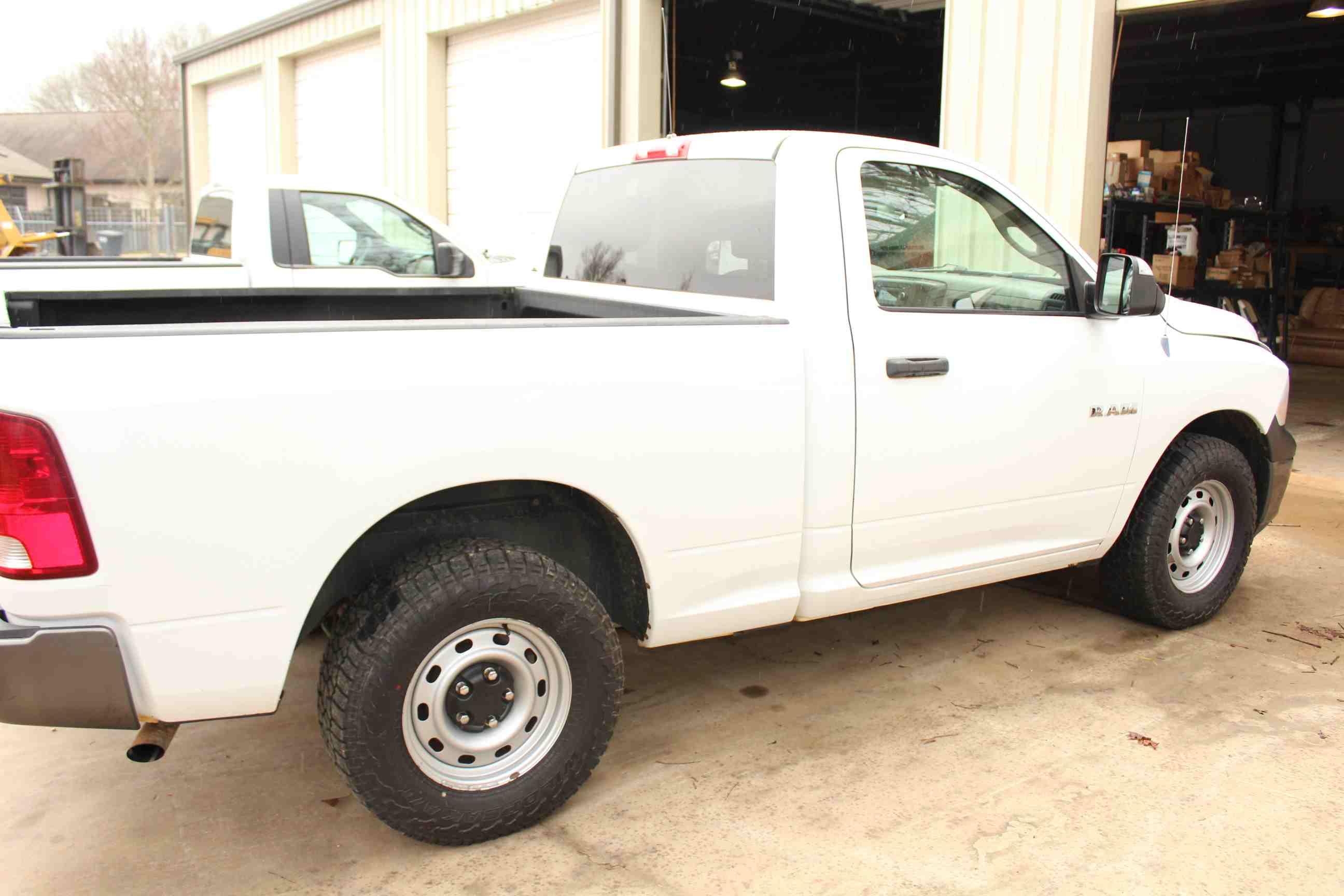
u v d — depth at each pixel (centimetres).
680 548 303
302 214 661
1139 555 425
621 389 283
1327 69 1395
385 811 267
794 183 327
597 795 313
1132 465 408
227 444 234
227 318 401
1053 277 386
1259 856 281
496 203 1191
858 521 336
